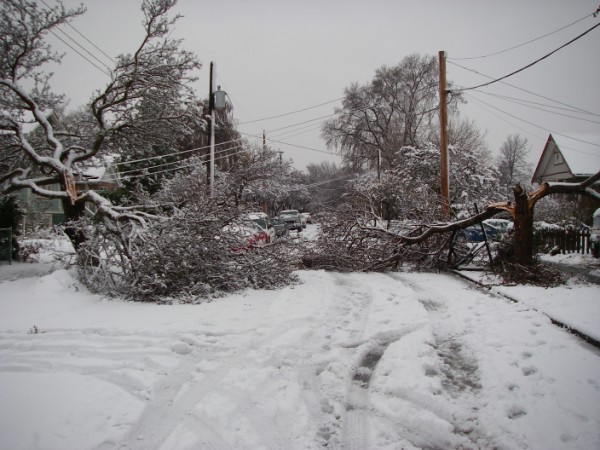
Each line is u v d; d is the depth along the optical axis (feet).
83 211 41.09
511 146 221.46
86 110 50.49
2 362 19.11
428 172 81.92
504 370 17.21
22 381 16.98
